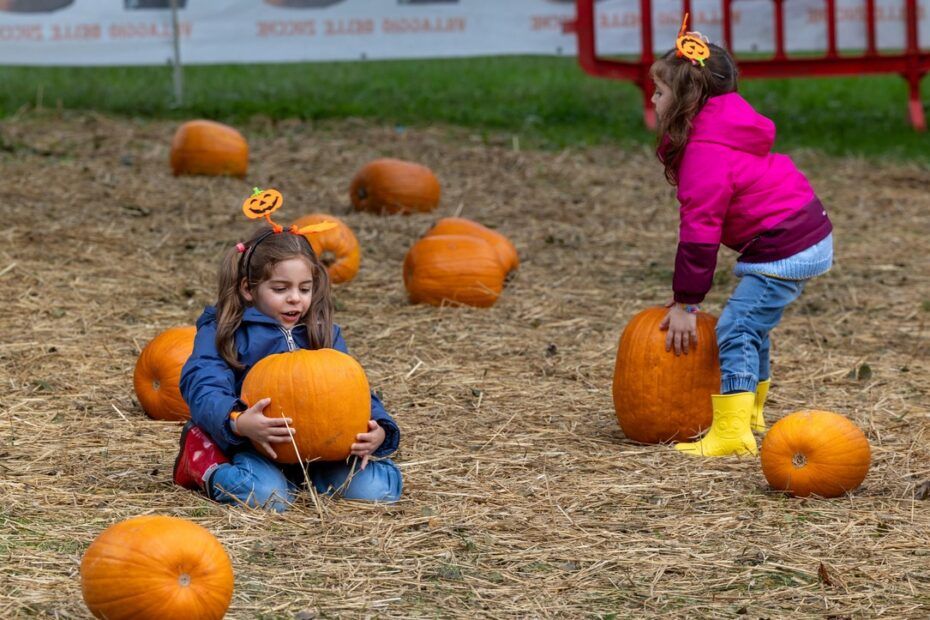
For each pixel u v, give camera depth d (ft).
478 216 66.33
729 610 21.77
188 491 27.25
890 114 105.91
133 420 33.27
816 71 96.32
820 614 21.65
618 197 72.79
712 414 31.96
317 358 26.37
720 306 48.88
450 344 42.29
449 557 24.02
